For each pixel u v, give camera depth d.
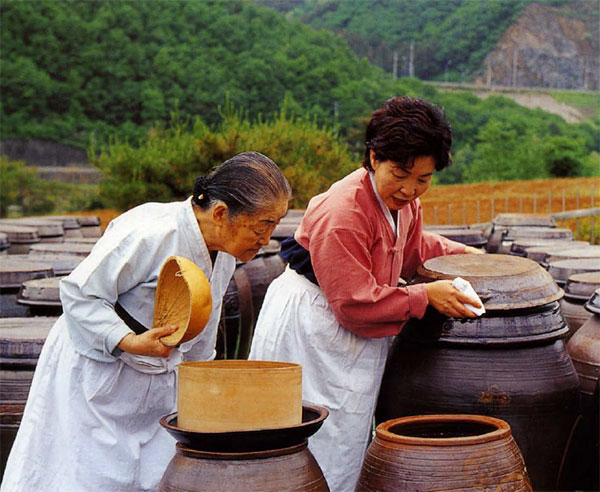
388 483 2.80
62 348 3.31
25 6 54.03
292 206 15.27
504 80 59.31
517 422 3.33
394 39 61.97
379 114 3.30
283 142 16.53
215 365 2.91
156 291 3.02
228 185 3.00
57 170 46.50
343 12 65.88
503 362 3.36
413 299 3.38
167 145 17.88
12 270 5.67
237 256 3.15
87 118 51.31
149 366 3.28
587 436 3.90
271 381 2.65
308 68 46.44
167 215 3.17
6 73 50.94
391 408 3.63
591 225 17.23
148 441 3.40
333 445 3.66
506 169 36.47
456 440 2.75
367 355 3.69
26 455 3.27
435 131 3.19
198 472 2.65
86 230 12.12
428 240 4.16
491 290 3.41
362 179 3.53
